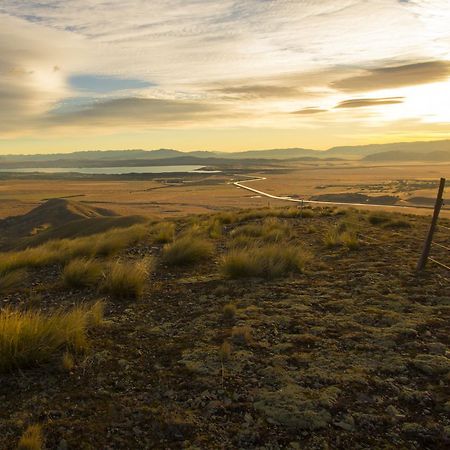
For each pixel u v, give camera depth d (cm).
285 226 1712
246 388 494
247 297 827
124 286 867
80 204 13812
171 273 1058
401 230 1612
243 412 450
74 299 867
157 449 398
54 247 1756
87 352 589
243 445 402
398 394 479
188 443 404
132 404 466
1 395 491
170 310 779
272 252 1048
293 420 434
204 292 877
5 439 408
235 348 598
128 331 678
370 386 495
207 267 1112
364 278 928
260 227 1692
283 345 601
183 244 1199
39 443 394
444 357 557
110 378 523
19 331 567
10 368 538
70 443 403
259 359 563
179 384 506
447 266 1016
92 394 486
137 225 2152
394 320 686
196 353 582
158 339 642
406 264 1046
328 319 698
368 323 684
